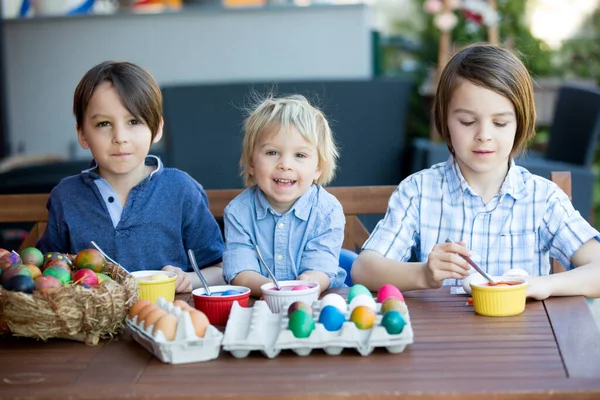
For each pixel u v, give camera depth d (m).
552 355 1.34
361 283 1.93
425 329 1.50
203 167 4.05
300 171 1.98
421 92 6.35
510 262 2.13
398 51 7.05
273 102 2.02
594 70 6.45
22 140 4.78
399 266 1.86
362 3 4.44
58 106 4.72
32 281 1.51
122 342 1.50
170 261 2.24
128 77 2.03
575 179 3.95
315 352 1.39
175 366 1.34
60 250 2.25
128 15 4.58
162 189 2.24
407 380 1.23
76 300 1.46
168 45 4.59
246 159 2.05
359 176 4.07
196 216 2.26
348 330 1.35
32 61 4.69
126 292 1.53
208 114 4.02
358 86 4.00
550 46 6.52
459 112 1.96
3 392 1.23
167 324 1.38
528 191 2.12
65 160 4.40
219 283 2.18
